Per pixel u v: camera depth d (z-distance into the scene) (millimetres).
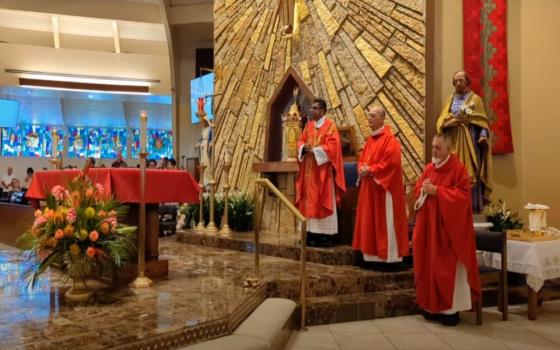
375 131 5379
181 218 8086
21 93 15055
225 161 7387
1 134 15672
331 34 7176
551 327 4512
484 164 5762
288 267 5242
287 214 7281
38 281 4328
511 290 5332
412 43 6184
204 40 13820
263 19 8289
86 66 14250
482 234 4805
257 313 3834
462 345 3967
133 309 3408
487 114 6246
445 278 4445
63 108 16078
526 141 6297
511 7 6395
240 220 7570
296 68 7727
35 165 16031
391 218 5125
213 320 3186
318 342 3992
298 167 6133
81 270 3559
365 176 5258
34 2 12641
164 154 17047
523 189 6246
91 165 4203
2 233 8266
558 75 6520
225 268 5086
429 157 6168
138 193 4148
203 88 13078
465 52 6336
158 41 14469
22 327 2969
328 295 4785
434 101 6254
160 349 2861
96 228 3586
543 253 4773
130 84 14688
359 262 5445
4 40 13562
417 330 4363
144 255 4266
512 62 6359
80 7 12953
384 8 6512
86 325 3016
